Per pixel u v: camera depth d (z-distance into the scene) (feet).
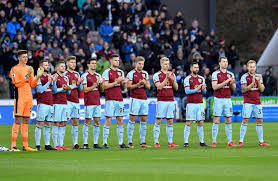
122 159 89.40
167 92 119.34
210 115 209.36
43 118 112.98
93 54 212.23
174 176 69.31
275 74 234.79
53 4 238.27
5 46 211.20
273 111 216.13
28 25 223.51
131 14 240.53
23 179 67.82
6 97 205.57
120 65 213.87
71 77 117.19
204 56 230.89
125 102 200.75
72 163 83.87
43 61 112.16
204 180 66.03
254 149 108.37
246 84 120.06
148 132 155.74
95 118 116.98
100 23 239.50
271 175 69.72
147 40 229.45
